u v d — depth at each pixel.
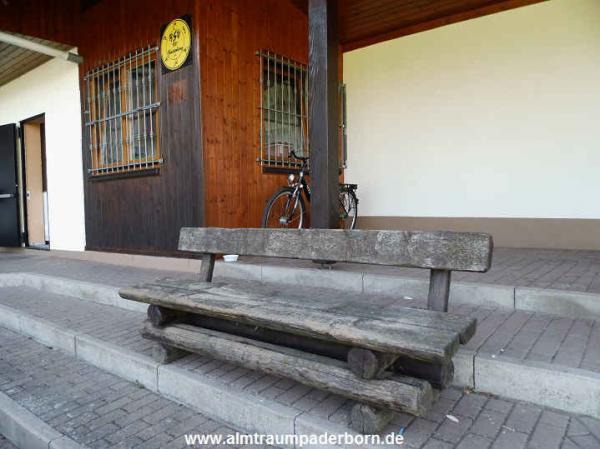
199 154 4.95
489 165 6.14
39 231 8.54
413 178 6.79
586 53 5.39
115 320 3.94
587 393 2.04
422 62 6.60
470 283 3.46
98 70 6.37
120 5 5.93
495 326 2.85
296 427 2.10
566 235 5.63
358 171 7.32
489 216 6.17
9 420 2.59
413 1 5.82
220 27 5.13
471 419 2.06
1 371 3.24
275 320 2.10
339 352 2.16
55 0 6.42
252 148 5.52
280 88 5.97
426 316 2.05
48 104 7.49
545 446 1.84
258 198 5.61
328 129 3.71
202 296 2.60
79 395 2.82
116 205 6.20
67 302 4.65
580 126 5.48
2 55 7.41
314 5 3.69
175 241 5.39
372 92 7.11
